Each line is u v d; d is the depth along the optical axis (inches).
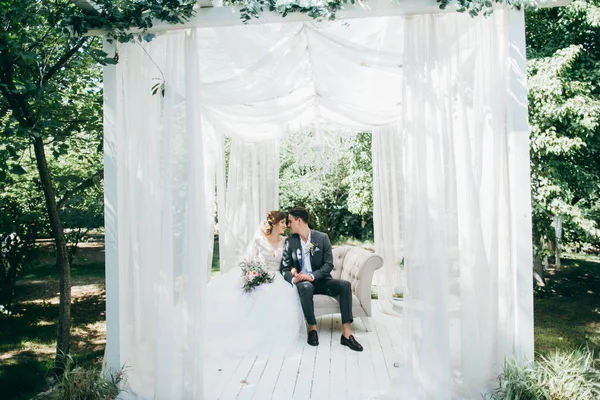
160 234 121.0
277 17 111.0
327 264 172.2
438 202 111.9
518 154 113.3
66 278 134.3
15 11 108.6
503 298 114.9
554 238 275.3
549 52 231.1
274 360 145.8
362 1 109.4
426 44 112.9
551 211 229.1
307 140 376.5
